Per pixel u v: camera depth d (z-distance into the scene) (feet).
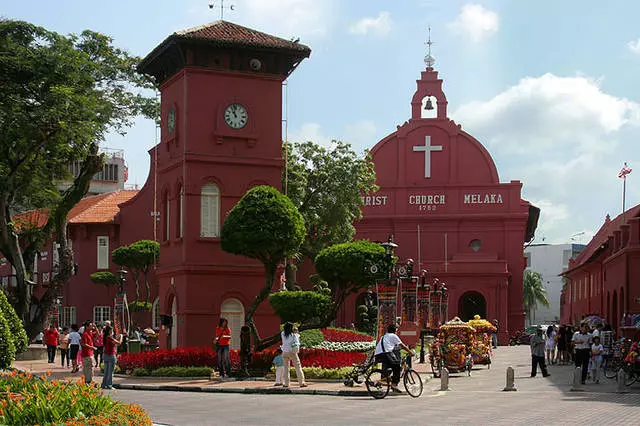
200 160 107.45
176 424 55.42
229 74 109.40
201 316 105.70
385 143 230.89
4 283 231.09
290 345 81.87
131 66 149.48
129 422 39.88
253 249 93.81
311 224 171.63
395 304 101.24
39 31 134.41
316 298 94.53
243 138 109.40
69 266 143.23
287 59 112.37
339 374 88.02
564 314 282.15
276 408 65.72
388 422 56.29
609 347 112.47
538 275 365.81
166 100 114.93
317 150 174.70
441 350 106.11
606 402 72.23
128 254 160.35
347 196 173.27
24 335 74.90
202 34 107.34
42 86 133.80
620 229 160.25
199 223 107.24
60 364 126.52
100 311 189.26
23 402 40.47
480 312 226.79
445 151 228.22
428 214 224.33
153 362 97.14
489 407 67.10
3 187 135.74
